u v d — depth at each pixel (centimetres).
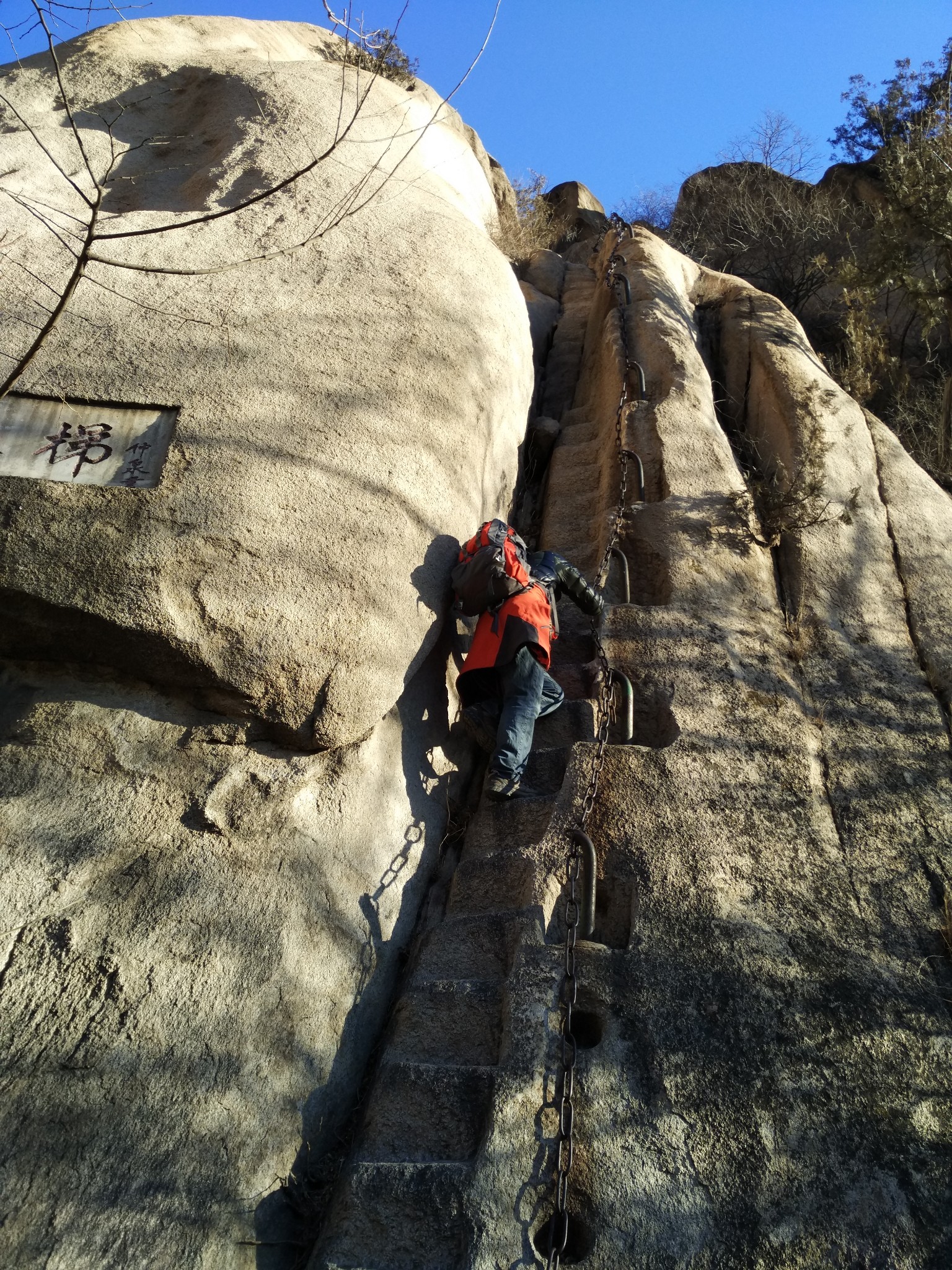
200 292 512
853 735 480
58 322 482
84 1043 332
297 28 970
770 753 466
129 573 398
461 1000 380
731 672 502
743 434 688
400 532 457
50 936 352
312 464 447
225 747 409
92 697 409
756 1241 309
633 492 618
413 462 480
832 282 1049
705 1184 321
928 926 402
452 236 610
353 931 402
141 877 371
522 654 480
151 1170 314
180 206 632
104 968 348
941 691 507
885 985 379
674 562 559
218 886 377
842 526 587
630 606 539
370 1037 390
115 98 718
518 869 425
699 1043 355
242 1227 318
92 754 396
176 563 403
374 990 400
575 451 712
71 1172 307
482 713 487
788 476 613
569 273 1044
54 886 362
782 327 777
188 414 448
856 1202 318
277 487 433
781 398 682
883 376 954
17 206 554
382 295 541
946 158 888
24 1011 336
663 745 480
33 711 404
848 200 1323
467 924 411
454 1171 321
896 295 1109
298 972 374
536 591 495
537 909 402
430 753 486
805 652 522
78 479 429
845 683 507
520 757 463
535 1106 335
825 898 409
